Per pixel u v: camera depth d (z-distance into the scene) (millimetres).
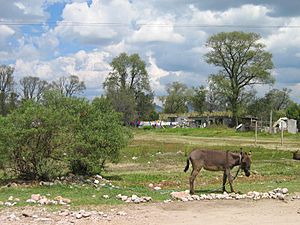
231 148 41312
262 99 101688
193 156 15750
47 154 18703
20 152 18062
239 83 87750
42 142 18297
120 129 21391
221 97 93938
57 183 17984
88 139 20094
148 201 14211
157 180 21219
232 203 13906
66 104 21000
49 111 18078
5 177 19562
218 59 86750
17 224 10773
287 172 24375
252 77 86250
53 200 13969
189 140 57000
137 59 99875
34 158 18391
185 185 19344
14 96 87000
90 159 20266
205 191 16625
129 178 21766
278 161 31188
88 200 14172
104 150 20562
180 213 12367
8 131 17281
